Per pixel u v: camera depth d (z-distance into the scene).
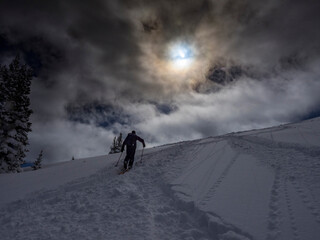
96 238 4.00
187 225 4.19
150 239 3.78
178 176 6.87
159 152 11.85
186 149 10.95
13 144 20.69
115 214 4.95
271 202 4.24
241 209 4.13
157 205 5.23
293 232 3.25
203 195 5.06
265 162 6.84
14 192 8.19
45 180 9.65
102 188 6.99
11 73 23.20
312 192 4.33
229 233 3.49
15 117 21.92
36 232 4.55
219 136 13.98
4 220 5.49
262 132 12.63
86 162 13.38
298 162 6.34
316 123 12.87
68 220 4.99
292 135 10.11
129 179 7.68
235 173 6.21
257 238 3.27
